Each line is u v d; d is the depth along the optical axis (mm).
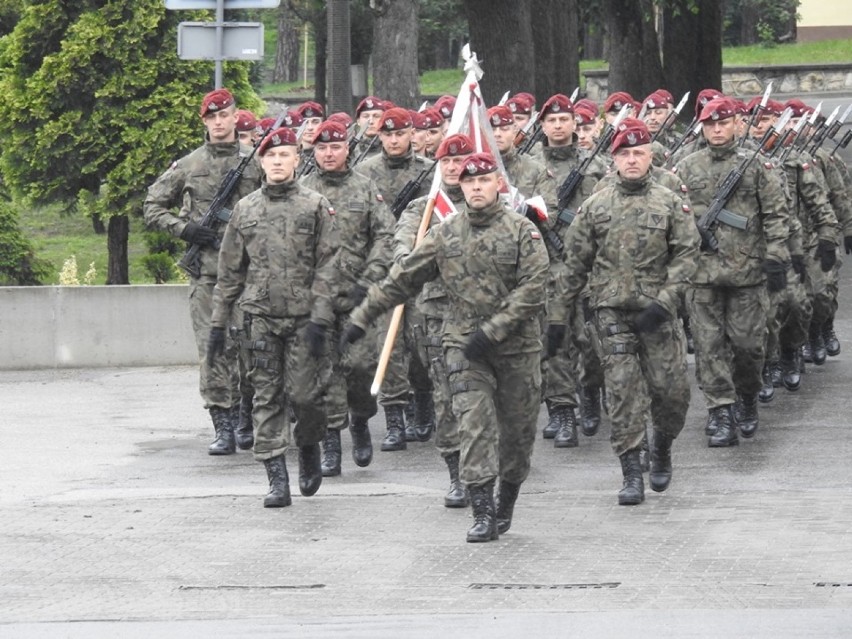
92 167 53625
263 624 17734
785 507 23188
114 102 53500
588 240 24281
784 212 28641
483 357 21312
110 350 41125
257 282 24125
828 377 36344
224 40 34844
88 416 34281
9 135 54344
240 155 30062
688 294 29031
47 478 27562
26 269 55688
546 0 59219
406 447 29984
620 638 16641
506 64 48688
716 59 69375
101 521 23469
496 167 21359
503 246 21281
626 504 23781
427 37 102000
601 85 111000
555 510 23625
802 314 33750
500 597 18750
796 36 138125
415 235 24047
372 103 33719
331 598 18953
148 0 53000
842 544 20719
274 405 24312
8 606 18922
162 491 25672
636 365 24047
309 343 23719
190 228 29672
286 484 24328
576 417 30516
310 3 57000
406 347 29422
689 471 26484
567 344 29156
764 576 19266
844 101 103125
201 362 29781
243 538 22203
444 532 22312
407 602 18656
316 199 24141
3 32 65562
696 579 19234
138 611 18578
